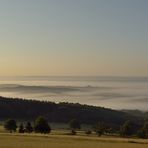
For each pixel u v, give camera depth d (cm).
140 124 19025
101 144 7375
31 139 8275
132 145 7331
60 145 6900
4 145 6706
